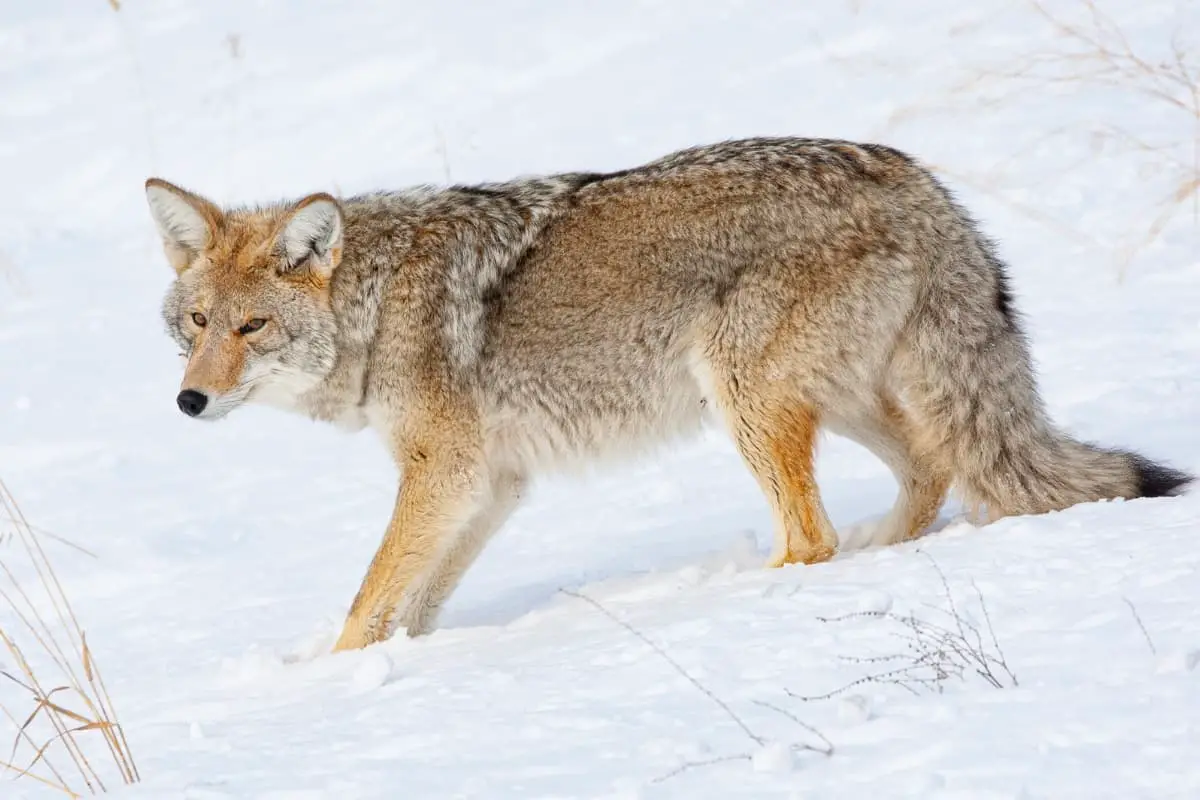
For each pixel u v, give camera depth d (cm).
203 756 812
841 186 1090
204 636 1195
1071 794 584
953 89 2019
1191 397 1345
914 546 1014
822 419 1111
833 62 2416
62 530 1505
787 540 1093
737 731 708
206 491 1590
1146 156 1903
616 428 1138
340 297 1111
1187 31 2192
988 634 775
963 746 639
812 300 1080
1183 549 857
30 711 1041
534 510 1430
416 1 3144
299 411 1148
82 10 3472
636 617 973
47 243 2473
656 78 2558
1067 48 2219
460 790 685
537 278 1114
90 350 2036
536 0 3005
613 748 713
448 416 1101
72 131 2894
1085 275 1703
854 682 738
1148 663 697
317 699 922
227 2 3356
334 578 1316
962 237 1109
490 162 2369
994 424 1099
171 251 1138
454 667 936
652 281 1102
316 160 2561
